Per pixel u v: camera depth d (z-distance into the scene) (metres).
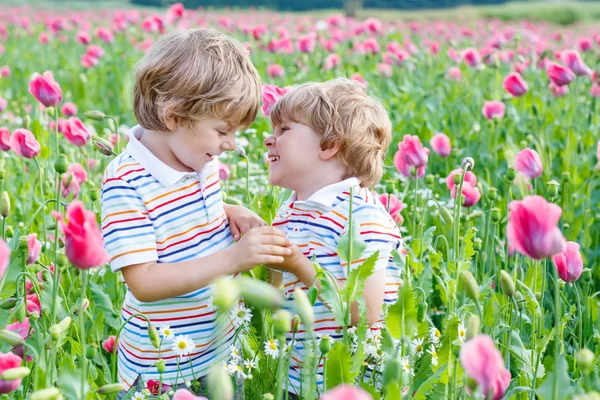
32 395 1.69
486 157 5.42
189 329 2.47
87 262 1.80
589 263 4.10
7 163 4.96
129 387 2.52
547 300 3.58
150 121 2.41
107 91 9.06
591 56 10.02
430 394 2.28
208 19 17.44
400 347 2.23
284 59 10.20
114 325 2.76
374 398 2.11
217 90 2.34
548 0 37.41
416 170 3.29
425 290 2.95
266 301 1.51
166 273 2.35
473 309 2.88
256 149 5.43
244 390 2.46
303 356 2.31
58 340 2.04
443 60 11.12
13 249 2.64
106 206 2.40
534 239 1.76
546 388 1.88
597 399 1.64
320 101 2.52
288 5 35.41
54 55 11.65
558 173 5.25
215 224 2.59
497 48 9.03
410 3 36.88
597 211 4.75
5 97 8.30
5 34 12.26
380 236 2.45
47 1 32.06
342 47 12.08
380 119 2.64
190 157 2.43
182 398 1.68
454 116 6.60
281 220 2.67
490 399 1.71
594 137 5.89
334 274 2.49
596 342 2.83
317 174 2.57
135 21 12.63
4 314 2.33
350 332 2.29
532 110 6.29
